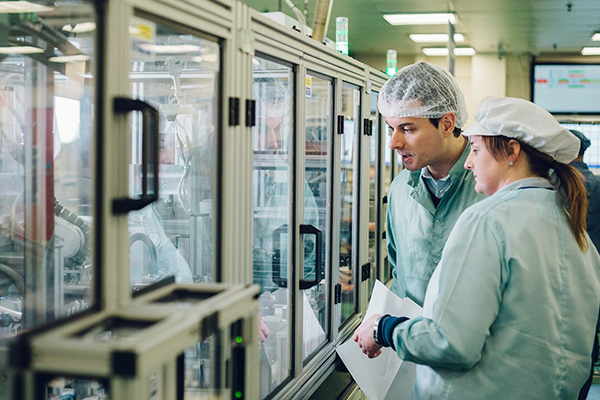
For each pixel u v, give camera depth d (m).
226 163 1.41
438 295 1.44
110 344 0.77
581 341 1.48
